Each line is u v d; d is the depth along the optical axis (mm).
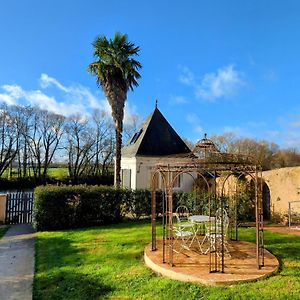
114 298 6773
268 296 6602
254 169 9289
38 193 14992
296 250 10258
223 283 7297
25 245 11898
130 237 12602
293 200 15727
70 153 49750
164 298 6695
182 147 25594
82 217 15758
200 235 12414
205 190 19016
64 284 7598
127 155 25172
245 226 15109
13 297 6969
